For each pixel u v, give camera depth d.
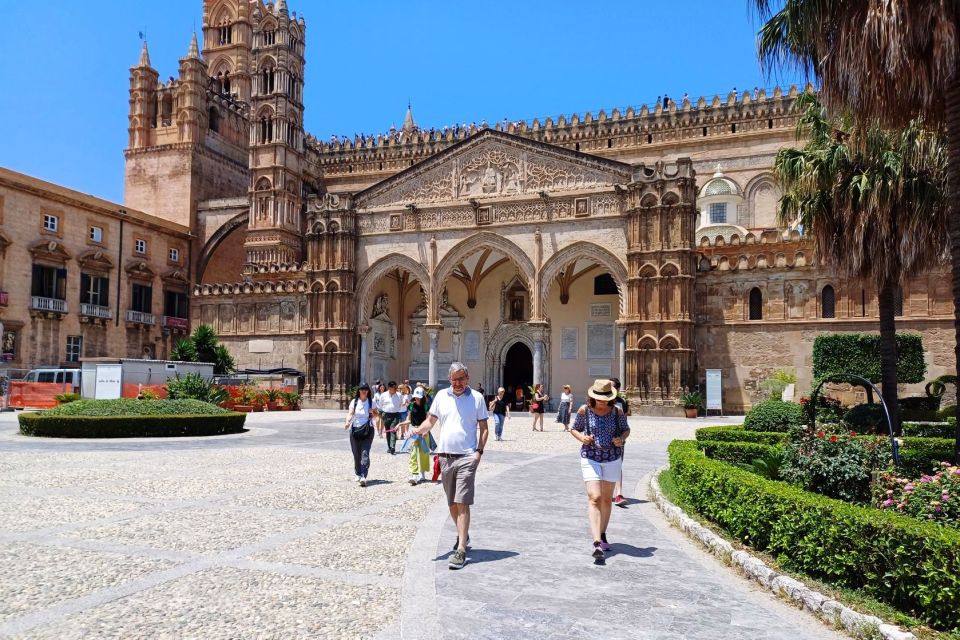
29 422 29.42
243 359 65.94
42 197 61.56
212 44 99.44
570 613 8.21
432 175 59.44
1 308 57.72
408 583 9.16
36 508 13.78
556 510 14.44
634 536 12.24
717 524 12.66
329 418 45.97
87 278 65.62
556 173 55.81
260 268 68.19
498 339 65.25
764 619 8.21
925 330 45.84
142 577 9.21
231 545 10.98
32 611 7.88
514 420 47.19
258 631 7.39
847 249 25.47
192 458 22.64
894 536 8.42
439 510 14.22
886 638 7.39
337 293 60.25
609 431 11.04
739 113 63.81
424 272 58.75
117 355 68.19
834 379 16.16
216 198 81.31
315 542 11.28
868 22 15.02
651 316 51.41
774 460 15.12
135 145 79.38
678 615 8.25
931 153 21.91
